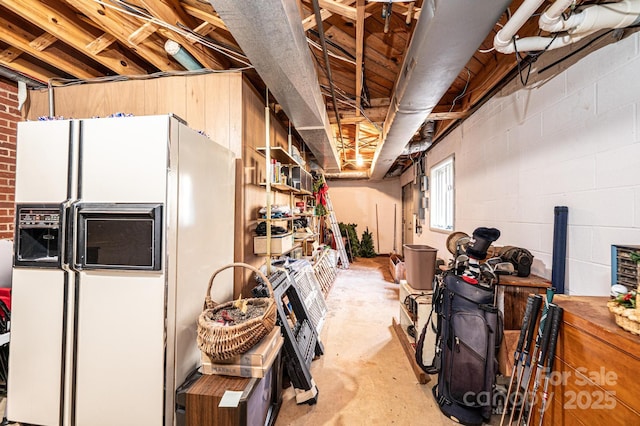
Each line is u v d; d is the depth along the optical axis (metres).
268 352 1.52
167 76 2.52
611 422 0.97
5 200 2.63
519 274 1.92
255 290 2.15
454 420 1.72
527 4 1.29
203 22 2.23
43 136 1.58
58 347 1.53
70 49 2.51
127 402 1.48
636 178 1.33
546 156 1.92
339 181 8.61
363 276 5.67
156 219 1.47
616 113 1.42
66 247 1.51
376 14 2.04
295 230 3.88
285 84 2.05
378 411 1.82
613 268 1.26
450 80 1.93
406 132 3.16
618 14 1.27
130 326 1.48
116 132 1.52
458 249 2.09
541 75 1.98
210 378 1.46
